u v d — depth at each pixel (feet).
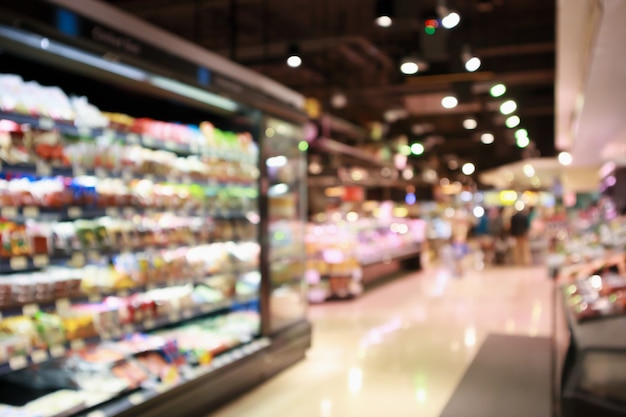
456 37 30.53
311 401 15.21
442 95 44.45
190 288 15.72
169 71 12.98
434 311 28.89
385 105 50.31
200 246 16.24
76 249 11.86
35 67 13.21
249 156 17.26
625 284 14.17
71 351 12.84
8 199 10.52
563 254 35.09
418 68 25.85
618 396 10.21
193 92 14.38
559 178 78.02
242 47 34.19
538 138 59.57
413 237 49.65
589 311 12.16
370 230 43.21
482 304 30.81
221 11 29.68
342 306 30.66
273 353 17.22
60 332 11.31
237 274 17.26
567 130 33.37
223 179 16.43
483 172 76.59
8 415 10.32
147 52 12.28
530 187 111.14
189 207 15.28
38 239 11.05
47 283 11.11
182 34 33.42
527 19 31.55
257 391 16.06
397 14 18.89
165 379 13.11
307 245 32.37
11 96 10.75
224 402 14.99
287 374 17.75
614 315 11.62
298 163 19.48
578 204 68.13
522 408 14.39
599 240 27.12
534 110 49.96
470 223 81.15
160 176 14.29
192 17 30.71
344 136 46.24
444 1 20.66
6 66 12.74
